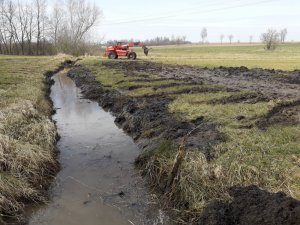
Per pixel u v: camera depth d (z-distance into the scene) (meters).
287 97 14.05
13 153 8.33
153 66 31.25
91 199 7.52
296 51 80.69
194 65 32.78
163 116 11.80
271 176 6.86
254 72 24.92
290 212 5.18
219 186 6.82
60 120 14.19
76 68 33.53
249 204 5.84
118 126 12.99
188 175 7.10
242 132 9.23
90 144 11.05
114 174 8.73
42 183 8.17
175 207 6.93
